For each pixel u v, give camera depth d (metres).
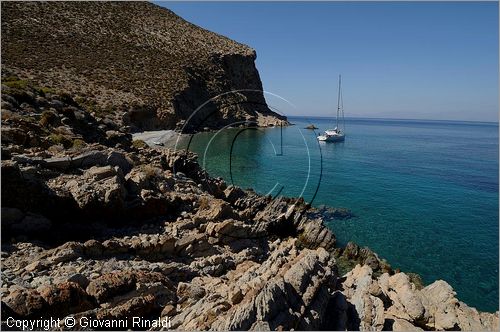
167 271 12.56
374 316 10.45
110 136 27.50
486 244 27.62
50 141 18.30
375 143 108.06
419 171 57.81
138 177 17.55
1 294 8.42
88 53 87.88
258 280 10.70
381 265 22.59
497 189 45.78
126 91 80.00
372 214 34.09
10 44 74.06
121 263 12.18
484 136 168.25
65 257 11.18
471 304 19.86
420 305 11.27
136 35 110.19
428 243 27.66
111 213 14.95
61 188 14.08
